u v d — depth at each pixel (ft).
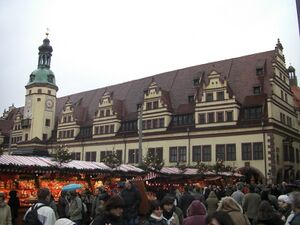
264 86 169.17
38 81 262.06
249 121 162.09
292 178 166.71
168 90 207.31
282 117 170.60
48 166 84.17
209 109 173.58
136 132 202.08
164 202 30.73
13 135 284.20
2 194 35.37
